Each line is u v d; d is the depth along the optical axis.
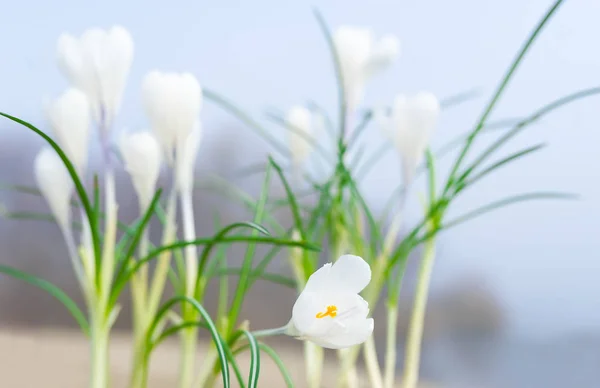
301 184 0.84
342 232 0.82
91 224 0.68
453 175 0.76
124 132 0.72
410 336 0.80
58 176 0.71
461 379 0.95
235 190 0.85
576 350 1.10
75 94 0.69
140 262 0.69
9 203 1.41
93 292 0.69
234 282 1.29
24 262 1.39
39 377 0.86
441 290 1.28
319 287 0.60
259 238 0.66
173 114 0.69
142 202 0.71
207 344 1.19
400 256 0.78
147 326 0.71
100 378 0.69
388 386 0.80
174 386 0.85
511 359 1.03
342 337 0.60
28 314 1.35
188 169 0.72
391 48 0.79
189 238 0.72
